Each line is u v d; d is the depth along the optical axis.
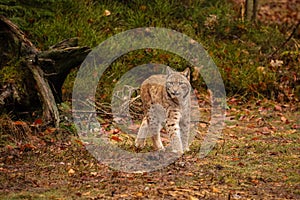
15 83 13.41
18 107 13.44
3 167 10.65
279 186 9.66
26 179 9.81
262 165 11.09
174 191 9.23
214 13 22.03
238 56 19.95
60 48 14.09
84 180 9.88
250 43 21.14
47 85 13.31
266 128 14.87
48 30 18.41
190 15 21.88
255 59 20.16
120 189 9.34
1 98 13.14
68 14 19.77
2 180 9.71
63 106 14.43
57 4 19.75
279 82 18.98
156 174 10.39
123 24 20.52
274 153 12.04
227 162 11.30
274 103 17.89
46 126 12.92
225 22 21.89
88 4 20.88
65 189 9.31
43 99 13.08
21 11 18.45
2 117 12.84
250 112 17.06
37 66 13.41
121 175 10.24
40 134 12.77
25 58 13.47
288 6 26.06
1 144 12.13
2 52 14.32
